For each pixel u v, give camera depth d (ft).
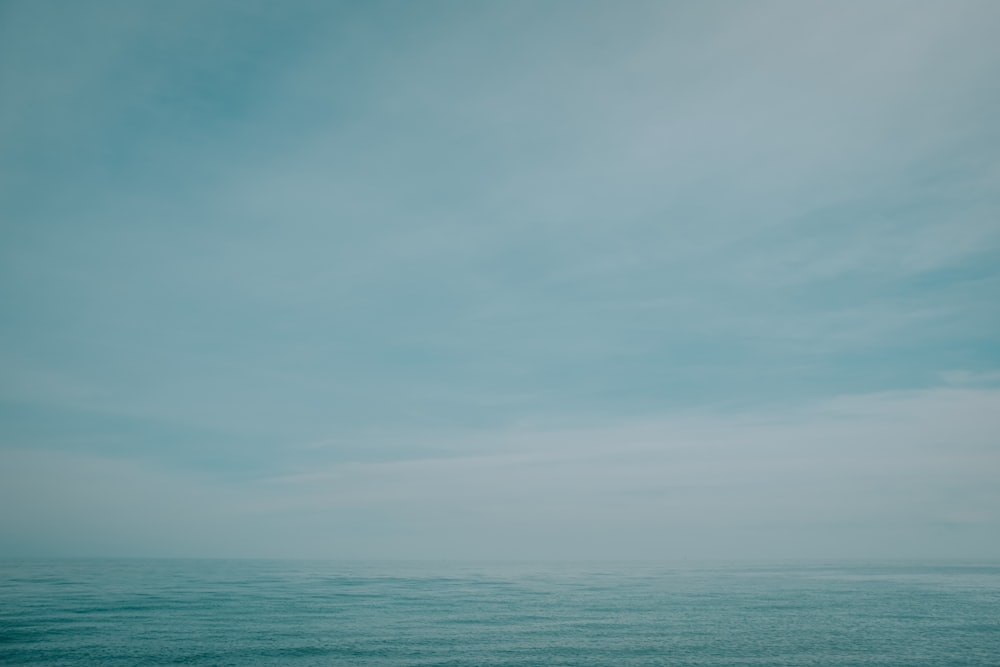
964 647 131.34
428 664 114.01
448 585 347.15
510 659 118.93
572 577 449.89
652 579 417.69
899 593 272.10
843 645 133.90
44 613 186.19
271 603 225.97
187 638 140.26
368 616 185.98
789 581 377.50
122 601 227.40
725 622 172.76
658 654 124.16
